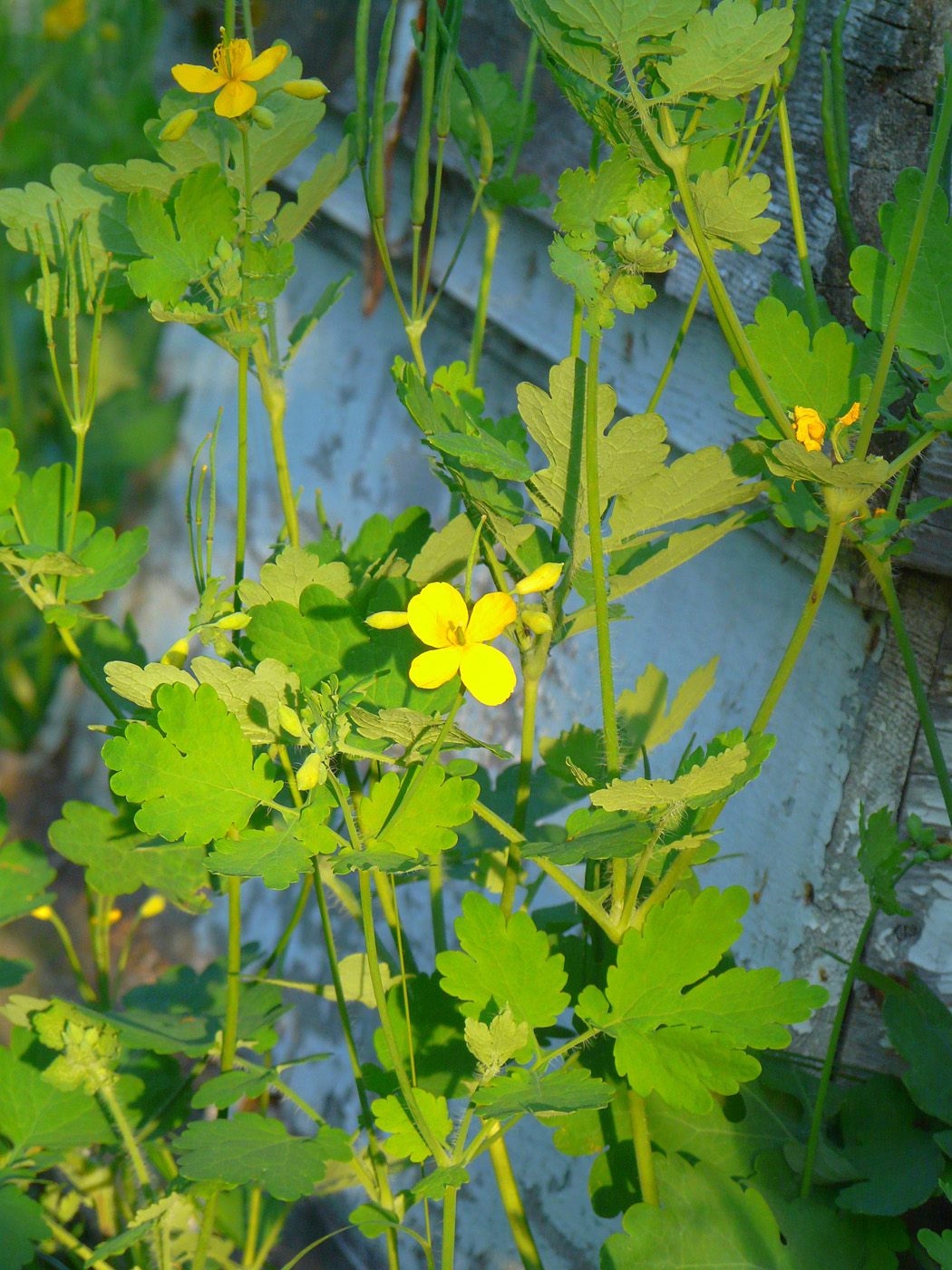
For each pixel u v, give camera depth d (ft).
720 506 1.83
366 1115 1.99
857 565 2.10
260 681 1.81
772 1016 1.75
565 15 1.68
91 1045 1.99
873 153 2.07
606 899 1.89
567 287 2.45
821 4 2.06
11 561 1.96
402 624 1.72
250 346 1.88
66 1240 2.16
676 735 2.36
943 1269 1.78
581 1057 2.00
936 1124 1.95
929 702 2.10
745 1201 1.88
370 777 1.97
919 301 1.78
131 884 2.12
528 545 1.86
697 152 1.87
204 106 1.93
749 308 2.15
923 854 1.86
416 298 1.95
